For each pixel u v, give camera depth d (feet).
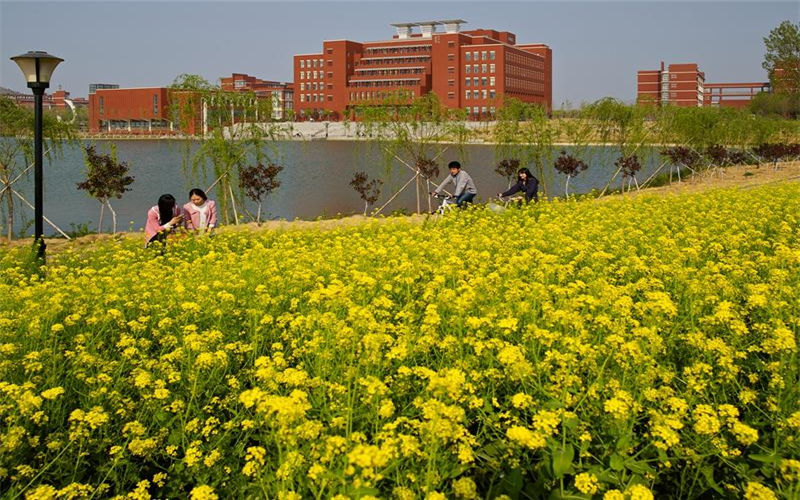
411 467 13.08
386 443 12.37
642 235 36.58
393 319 23.62
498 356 15.97
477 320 18.75
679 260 29.32
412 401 15.85
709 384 16.69
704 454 13.38
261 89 631.15
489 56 440.45
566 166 87.97
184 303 22.53
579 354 17.92
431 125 84.84
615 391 15.34
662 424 13.83
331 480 12.34
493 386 16.49
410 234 41.29
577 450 14.08
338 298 21.77
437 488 12.68
